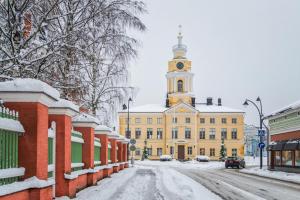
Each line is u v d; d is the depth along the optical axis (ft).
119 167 134.21
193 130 328.08
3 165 31.55
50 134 45.50
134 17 58.23
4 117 32.40
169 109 330.13
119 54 61.82
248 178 109.09
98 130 91.25
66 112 48.78
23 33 46.91
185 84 339.36
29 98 35.19
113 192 62.44
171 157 305.94
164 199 55.88
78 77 55.42
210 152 330.13
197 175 120.47
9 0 44.75
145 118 335.26
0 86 34.73
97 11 53.62
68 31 50.98
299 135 129.08
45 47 48.49
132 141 166.50
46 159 38.70
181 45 345.31
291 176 114.11
